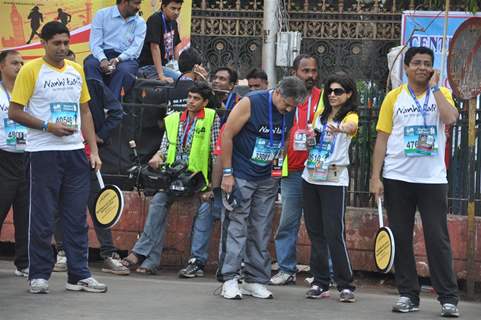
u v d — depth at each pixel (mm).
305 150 11719
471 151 12000
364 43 17578
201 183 12305
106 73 13836
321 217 10898
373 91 12820
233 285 10734
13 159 11805
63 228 10773
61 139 10484
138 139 13516
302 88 10383
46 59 10422
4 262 13562
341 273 10820
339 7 17609
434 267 10156
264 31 17281
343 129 10602
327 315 9953
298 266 12969
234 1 18297
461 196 12383
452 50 11719
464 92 11789
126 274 12477
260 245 10836
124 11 14227
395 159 10273
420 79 10094
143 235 12625
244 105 10461
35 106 10383
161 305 10148
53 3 17406
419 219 12383
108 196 10906
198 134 12273
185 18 17188
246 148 10547
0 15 17578
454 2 17203
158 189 12320
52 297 10391
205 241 12516
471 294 11984
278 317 9727
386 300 11172
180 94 13477
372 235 12625
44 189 10492
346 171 10742
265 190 10773
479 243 12180
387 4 17766
